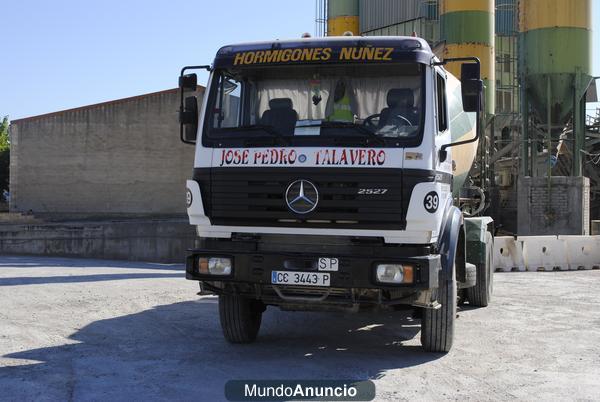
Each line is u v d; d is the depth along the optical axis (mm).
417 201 5844
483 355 6957
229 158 6246
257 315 7625
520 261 16281
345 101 6238
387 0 40188
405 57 6172
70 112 36812
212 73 6602
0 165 47000
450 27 21734
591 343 7617
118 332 8055
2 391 5496
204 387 5645
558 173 28578
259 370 6230
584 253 16969
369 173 5906
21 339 7578
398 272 5832
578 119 22047
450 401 5289
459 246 7473
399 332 8266
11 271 15305
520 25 22781
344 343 7570
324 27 36312
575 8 21781
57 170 36812
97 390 5539
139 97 37031
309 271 6000
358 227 5949
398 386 5711
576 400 5355
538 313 9719
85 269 16141
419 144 5953
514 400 5344
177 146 37219
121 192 36969
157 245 23000
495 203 15156
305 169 6016
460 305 10391
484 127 11820
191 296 11047
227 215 6234
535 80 22156
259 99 6418
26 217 33781
